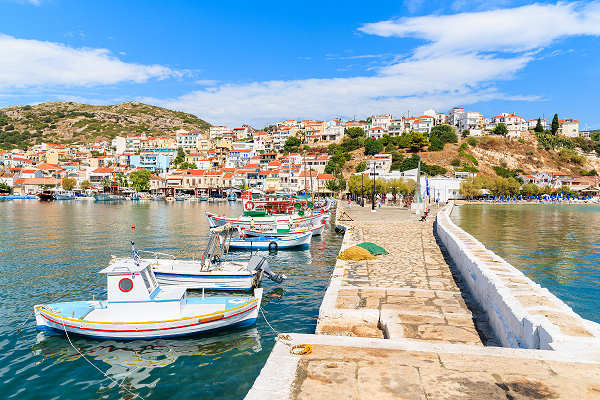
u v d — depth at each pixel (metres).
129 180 140.00
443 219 35.22
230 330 13.77
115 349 12.29
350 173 132.88
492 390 4.88
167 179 137.62
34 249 30.47
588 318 14.55
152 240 35.75
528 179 129.12
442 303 12.71
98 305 14.02
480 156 146.75
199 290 18.98
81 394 9.87
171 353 12.05
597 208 85.81
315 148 155.12
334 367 5.57
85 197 125.62
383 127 172.50
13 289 18.92
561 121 188.62
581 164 151.38
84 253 28.78
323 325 11.48
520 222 51.62
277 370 5.49
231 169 138.38
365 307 12.30
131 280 13.07
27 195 123.38
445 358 5.85
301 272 22.75
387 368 5.54
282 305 16.50
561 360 5.71
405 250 23.39
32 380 10.52
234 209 82.44
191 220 55.56
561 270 22.41
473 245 18.27
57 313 13.27
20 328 13.91
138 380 10.48
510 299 9.13
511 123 179.50
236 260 25.92
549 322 7.17
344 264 19.16
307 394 4.84
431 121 168.00
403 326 10.62
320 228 37.97
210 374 10.80
